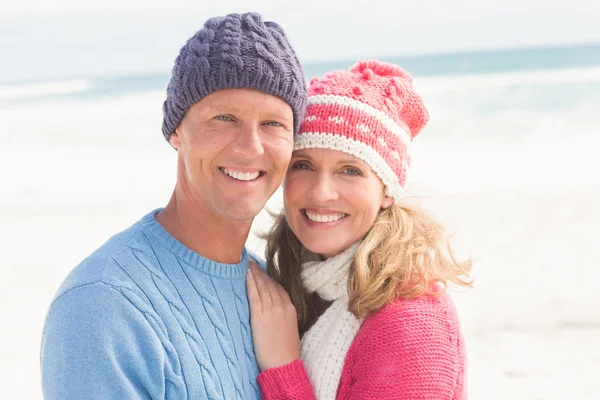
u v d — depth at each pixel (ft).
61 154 51.80
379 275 7.23
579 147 45.24
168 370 5.90
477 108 62.23
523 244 25.18
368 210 7.54
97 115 71.31
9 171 45.50
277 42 6.41
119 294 5.83
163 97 88.74
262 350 7.10
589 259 23.24
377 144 7.39
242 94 6.15
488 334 18.65
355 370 7.18
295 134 7.07
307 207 7.59
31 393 16.30
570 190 33.42
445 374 6.95
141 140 56.03
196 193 6.57
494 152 45.32
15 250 26.89
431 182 36.99
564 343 17.95
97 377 5.55
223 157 6.26
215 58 6.09
